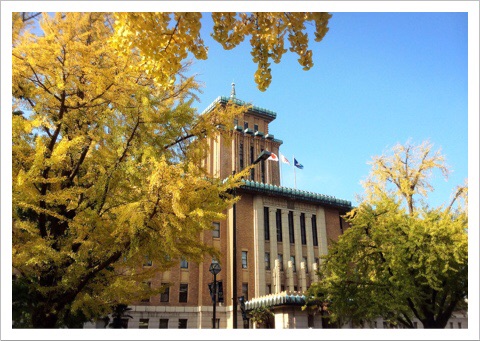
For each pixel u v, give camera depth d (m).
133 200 7.27
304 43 5.75
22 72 6.94
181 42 5.82
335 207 46.50
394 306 14.46
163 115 7.38
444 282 15.23
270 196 42.00
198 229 7.12
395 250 14.57
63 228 8.29
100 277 8.00
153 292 8.63
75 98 7.33
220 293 16.97
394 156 23.78
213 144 52.44
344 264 16.47
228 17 5.63
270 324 32.09
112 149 7.50
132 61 7.48
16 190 6.30
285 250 40.47
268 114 61.75
